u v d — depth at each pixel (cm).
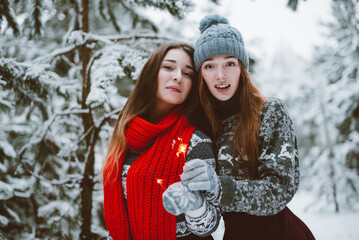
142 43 237
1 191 234
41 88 210
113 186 123
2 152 241
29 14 224
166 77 124
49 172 261
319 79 716
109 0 246
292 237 110
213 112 123
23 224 253
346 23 625
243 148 108
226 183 87
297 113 795
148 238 107
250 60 230
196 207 83
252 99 112
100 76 184
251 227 110
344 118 593
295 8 239
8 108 211
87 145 227
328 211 575
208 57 112
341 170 608
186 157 109
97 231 228
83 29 229
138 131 119
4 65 199
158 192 108
